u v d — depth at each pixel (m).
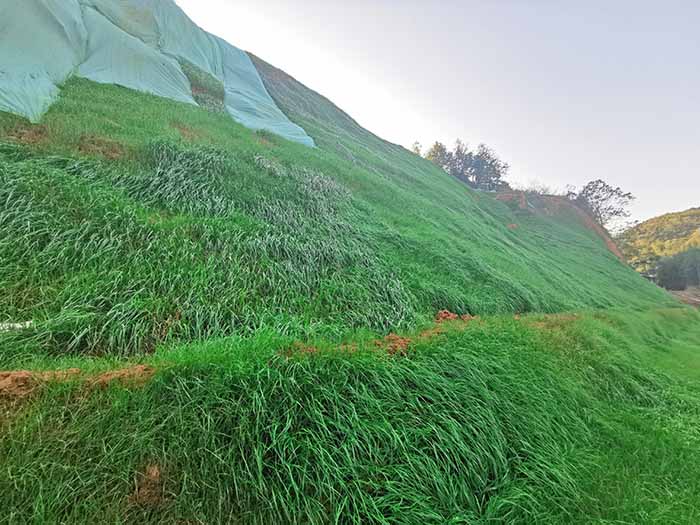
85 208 5.45
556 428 4.29
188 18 19.14
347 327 5.48
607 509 3.31
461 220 20.09
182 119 11.12
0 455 2.32
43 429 2.51
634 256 60.19
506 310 9.16
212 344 3.88
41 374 2.95
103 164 6.98
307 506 2.56
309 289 6.11
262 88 22.59
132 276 4.79
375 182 16.59
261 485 2.53
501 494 3.19
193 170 8.09
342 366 3.73
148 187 6.96
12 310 3.93
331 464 2.83
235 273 5.61
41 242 4.79
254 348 3.76
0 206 4.91
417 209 16.22
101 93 10.14
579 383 5.58
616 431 4.75
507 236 27.22
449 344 4.88
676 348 11.64
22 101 7.43
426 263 9.57
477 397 4.02
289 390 3.26
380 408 3.42
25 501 2.19
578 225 49.06
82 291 4.33
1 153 5.84
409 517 2.71
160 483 2.46
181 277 5.05
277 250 6.61
